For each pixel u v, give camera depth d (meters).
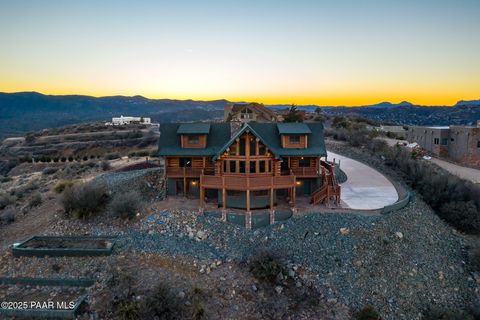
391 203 26.69
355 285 18.75
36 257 20.11
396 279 19.69
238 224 23.72
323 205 26.09
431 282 20.12
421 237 23.61
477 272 21.56
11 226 25.81
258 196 25.47
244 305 17.16
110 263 19.27
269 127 29.39
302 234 21.94
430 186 30.88
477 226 26.19
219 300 17.25
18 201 31.94
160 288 16.56
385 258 20.75
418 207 27.59
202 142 28.44
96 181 30.69
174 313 15.92
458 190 29.67
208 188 26.23
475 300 19.52
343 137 53.44
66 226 23.70
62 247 21.08
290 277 18.92
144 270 18.73
